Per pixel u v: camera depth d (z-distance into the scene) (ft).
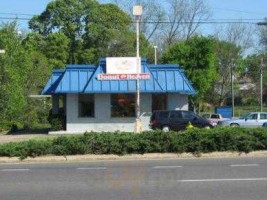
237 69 262.26
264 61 270.26
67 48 245.45
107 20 239.30
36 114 157.28
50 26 255.70
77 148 64.49
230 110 218.18
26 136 113.19
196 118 113.91
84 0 251.19
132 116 123.85
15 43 138.62
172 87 122.21
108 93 122.31
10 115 131.75
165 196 36.81
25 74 147.64
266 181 43.45
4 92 126.31
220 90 264.52
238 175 47.34
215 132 66.80
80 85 121.19
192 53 183.42
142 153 65.46
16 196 37.96
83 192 39.19
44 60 182.39
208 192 38.22
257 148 67.67
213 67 189.78
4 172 52.65
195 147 65.87
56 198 36.83
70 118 122.93
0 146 64.59
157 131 67.36
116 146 65.16
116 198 36.40
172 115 113.80
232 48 258.37
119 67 119.75
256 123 141.08
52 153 64.34
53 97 134.41
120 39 223.51
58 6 252.21
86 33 242.78
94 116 123.44
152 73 122.93
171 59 184.44
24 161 62.95
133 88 119.65
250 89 306.35
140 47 224.74
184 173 49.29
